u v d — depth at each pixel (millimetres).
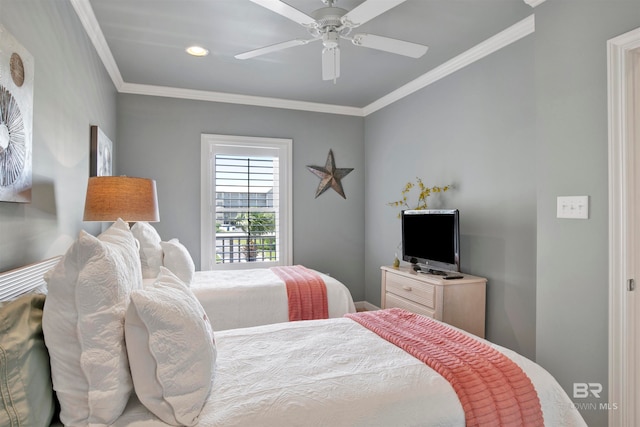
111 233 1548
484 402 1266
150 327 1121
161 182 3980
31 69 1522
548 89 2092
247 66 3340
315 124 4605
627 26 1721
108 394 1063
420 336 1735
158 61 3221
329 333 1825
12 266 1401
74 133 2174
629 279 1724
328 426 1123
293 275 3326
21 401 948
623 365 1724
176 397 1116
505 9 2363
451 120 3277
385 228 4332
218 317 2734
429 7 2340
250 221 4328
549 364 2070
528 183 2535
